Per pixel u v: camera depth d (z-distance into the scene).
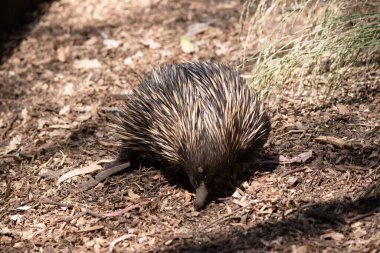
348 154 9.51
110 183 9.70
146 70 13.16
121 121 9.45
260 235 8.13
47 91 12.90
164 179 9.62
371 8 11.18
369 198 8.42
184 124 8.32
